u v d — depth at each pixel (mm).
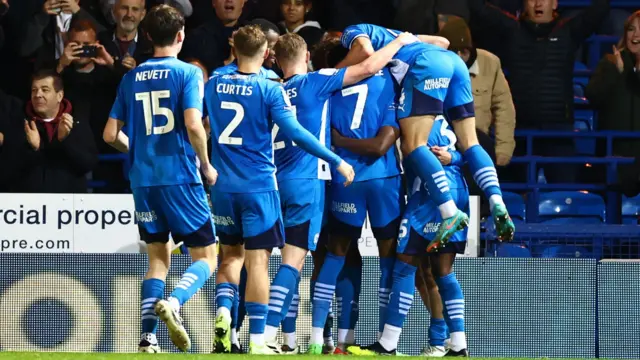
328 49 25578
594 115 36781
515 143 34844
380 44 23594
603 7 34844
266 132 20953
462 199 23297
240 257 21688
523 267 28031
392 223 23109
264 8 33562
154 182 20125
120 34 32812
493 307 27984
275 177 21672
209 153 28484
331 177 22891
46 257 28062
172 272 27297
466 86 23188
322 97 22469
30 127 31172
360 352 22797
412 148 22531
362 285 27609
